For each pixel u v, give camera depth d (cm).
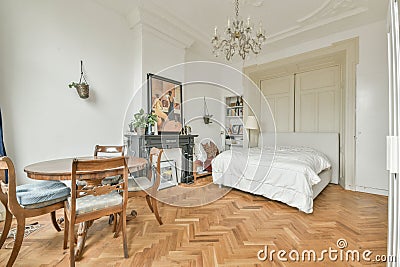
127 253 153
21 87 226
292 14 308
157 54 347
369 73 317
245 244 171
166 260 150
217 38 273
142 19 312
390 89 115
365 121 320
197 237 181
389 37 119
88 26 283
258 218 220
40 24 240
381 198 288
